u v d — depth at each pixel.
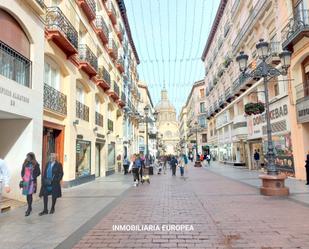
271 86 21.77
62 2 15.52
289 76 17.64
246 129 28.02
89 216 8.13
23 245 5.56
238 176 20.59
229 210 8.63
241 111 29.98
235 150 32.94
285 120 18.70
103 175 23.81
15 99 9.73
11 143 10.91
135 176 16.19
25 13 10.73
